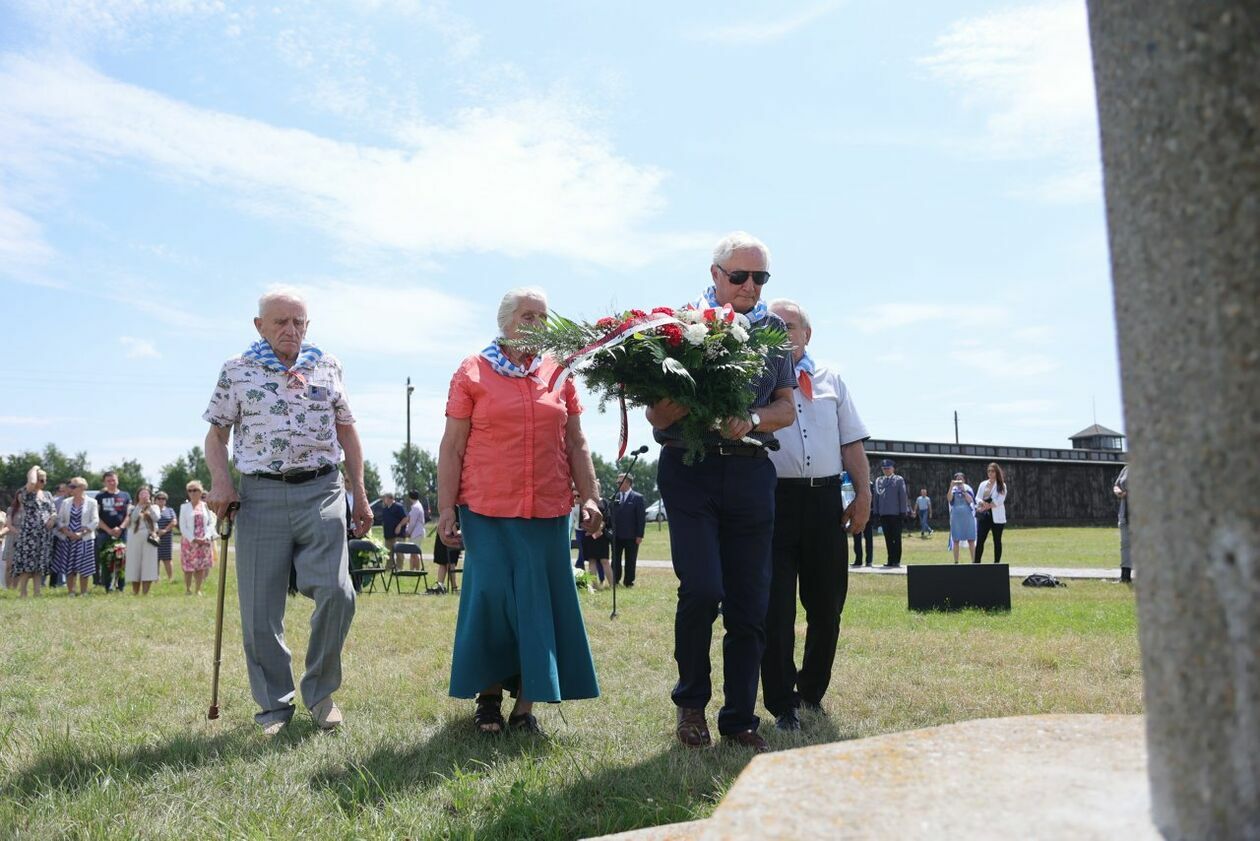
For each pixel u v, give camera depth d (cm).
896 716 528
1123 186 163
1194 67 150
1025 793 175
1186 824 151
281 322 531
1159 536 156
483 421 505
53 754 434
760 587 458
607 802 367
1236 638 144
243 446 527
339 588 518
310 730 506
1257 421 142
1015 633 869
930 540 3288
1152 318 157
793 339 527
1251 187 144
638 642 838
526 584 498
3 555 1838
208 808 367
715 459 457
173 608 1242
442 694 600
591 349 434
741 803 175
